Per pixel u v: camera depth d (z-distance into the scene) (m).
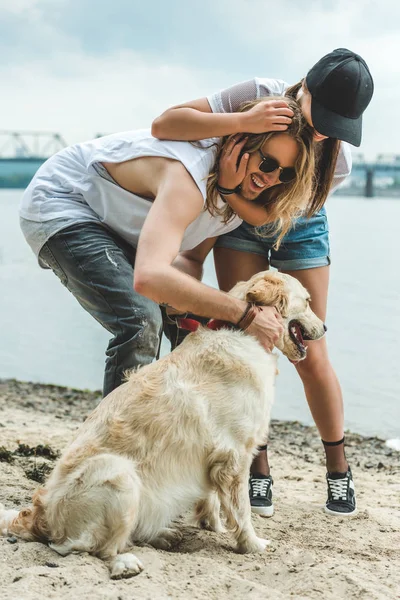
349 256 24.27
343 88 3.51
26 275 21.91
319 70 3.57
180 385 3.45
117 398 3.48
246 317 3.58
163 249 3.35
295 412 8.23
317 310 4.46
